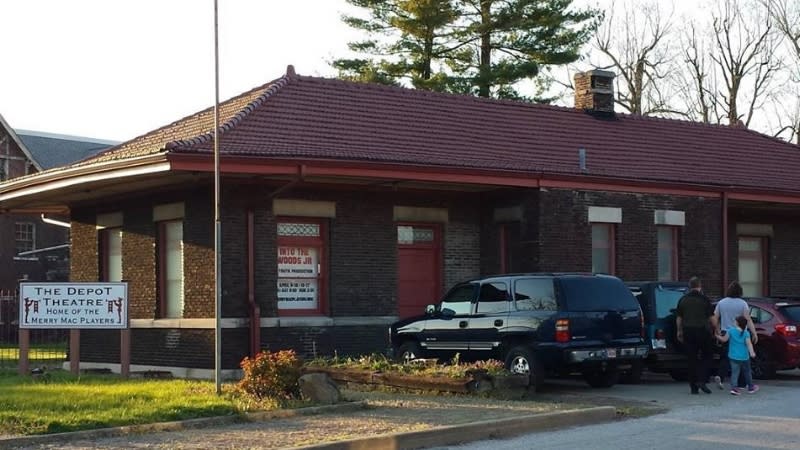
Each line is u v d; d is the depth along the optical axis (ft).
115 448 36.19
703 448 37.37
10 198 72.64
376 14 129.29
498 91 133.80
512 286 56.39
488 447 38.55
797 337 63.26
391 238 70.79
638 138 90.33
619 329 54.95
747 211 92.22
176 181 64.18
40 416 40.98
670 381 63.36
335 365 58.34
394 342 63.41
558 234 72.90
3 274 136.77
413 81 128.98
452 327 59.00
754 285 93.56
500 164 70.38
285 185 63.46
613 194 76.89
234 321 62.85
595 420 45.21
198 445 36.78
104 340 73.67
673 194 80.33
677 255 81.76
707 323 55.42
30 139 155.43
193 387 52.03
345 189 68.69
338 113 72.33
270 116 67.72
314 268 67.82
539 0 129.59
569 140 83.61
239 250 63.72
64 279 144.46
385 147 67.72
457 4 129.59
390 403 48.52
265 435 38.99
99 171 62.49
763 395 54.85
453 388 51.24
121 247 73.26
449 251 74.43
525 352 53.88
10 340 116.67
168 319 66.95
